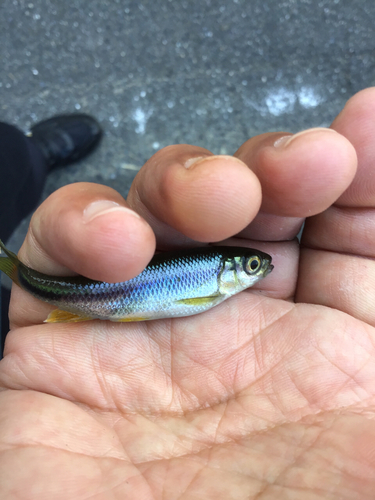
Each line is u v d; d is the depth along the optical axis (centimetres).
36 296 12
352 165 10
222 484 9
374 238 12
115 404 11
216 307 12
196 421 11
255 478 9
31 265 12
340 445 9
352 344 11
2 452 9
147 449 10
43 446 9
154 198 11
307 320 11
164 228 12
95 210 10
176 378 11
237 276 12
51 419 10
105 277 10
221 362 11
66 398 11
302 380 11
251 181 10
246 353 11
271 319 12
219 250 12
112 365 11
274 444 10
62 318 12
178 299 12
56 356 11
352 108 11
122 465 10
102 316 12
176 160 10
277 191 10
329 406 10
